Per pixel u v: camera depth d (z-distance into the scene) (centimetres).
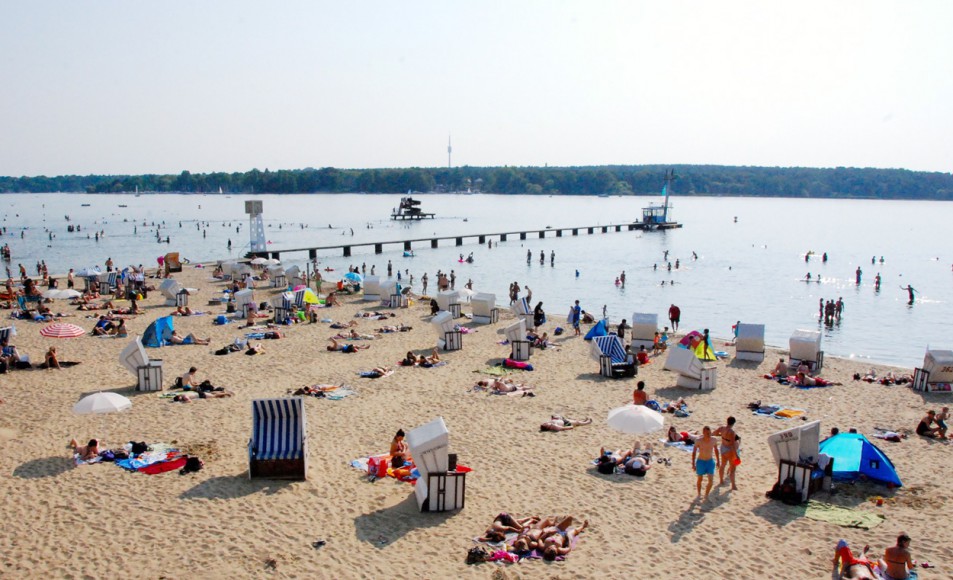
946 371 2186
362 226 13112
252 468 1422
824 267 6750
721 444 1443
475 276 6047
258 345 2736
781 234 11406
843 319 4141
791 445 1362
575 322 3117
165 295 3753
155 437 1675
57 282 4778
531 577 1086
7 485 1381
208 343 2800
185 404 1939
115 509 1288
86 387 2111
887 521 1286
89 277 4450
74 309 3606
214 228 12262
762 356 2628
